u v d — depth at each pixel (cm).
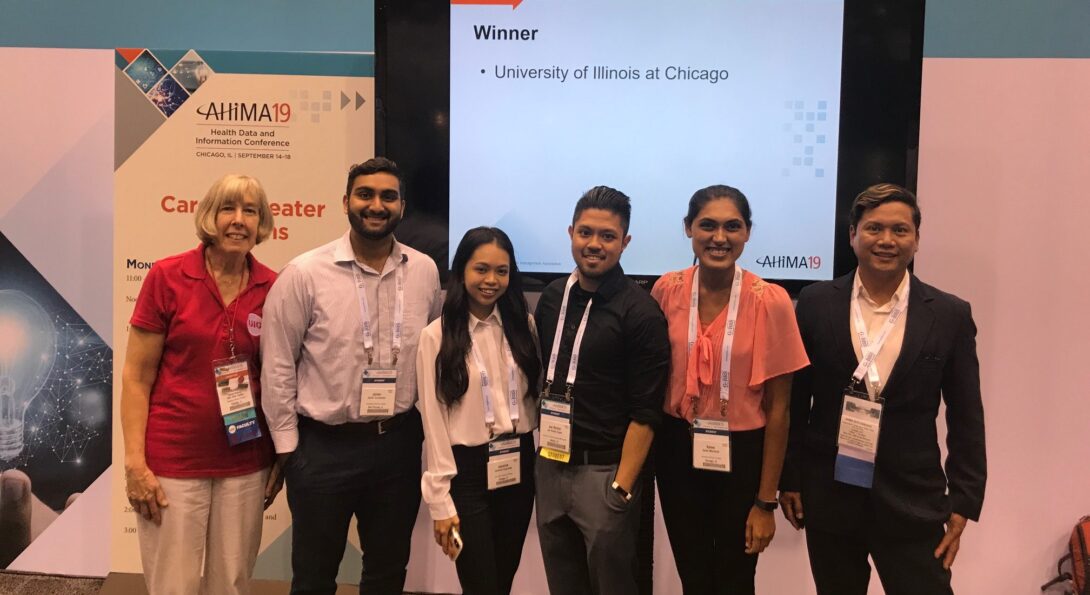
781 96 252
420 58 257
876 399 177
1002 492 268
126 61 262
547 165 259
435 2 255
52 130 281
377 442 197
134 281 267
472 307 188
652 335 180
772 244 256
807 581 272
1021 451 266
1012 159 259
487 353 186
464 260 183
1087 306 260
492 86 258
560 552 190
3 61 279
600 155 258
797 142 252
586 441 182
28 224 282
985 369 265
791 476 196
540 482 192
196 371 191
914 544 181
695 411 189
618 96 256
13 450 283
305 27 282
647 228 259
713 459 183
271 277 204
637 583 203
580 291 187
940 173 263
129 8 285
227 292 196
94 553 285
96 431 283
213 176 265
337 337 195
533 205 261
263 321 195
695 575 196
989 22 264
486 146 260
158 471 191
